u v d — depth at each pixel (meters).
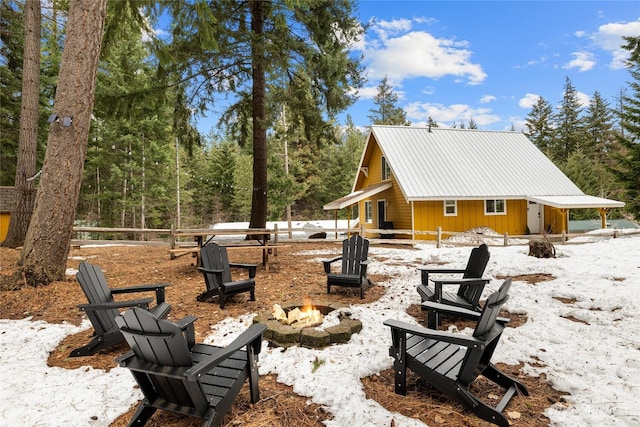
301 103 10.48
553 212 16.67
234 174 35.94
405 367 2.70
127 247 12.52
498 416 2.32
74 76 5.99
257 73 11.42
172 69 10.06
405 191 14.81
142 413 2.35
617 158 19.70
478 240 13.51
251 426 2.35
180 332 2.00
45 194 5.89
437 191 15.10
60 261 6.00
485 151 18.39
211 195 39.19
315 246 12.49
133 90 10.37
